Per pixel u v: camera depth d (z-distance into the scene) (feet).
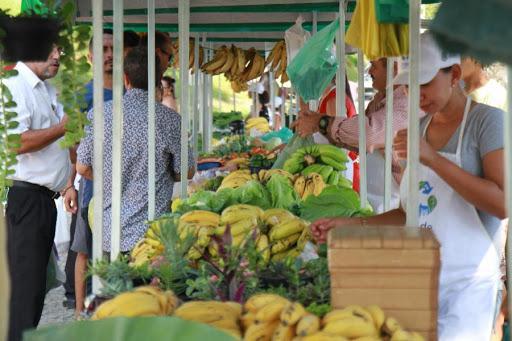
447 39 4.78
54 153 18.98
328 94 28.35
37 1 11.41
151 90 16.52
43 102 18.86
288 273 10.19
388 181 17.19
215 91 77.66
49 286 20.80
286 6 26.61
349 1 24.04
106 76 21.81
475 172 11.57
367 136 18.74
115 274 10.45
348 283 8.11
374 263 8.04
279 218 12.23
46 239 19.20
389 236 8.22
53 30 11.09
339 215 15.30
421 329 8.05
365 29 14.02
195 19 29.78
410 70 9.40
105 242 17.10
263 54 43.09
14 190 18.69
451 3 4.60
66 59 12.19
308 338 7.34
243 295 9.78
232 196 15.48
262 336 7.85
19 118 18.20
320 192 18.02
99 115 11.60
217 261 10.44
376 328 7.62
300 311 7.63
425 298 8.04
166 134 17.58
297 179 19.02
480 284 11.51
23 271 18.76
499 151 11.19
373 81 20.81
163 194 17.67
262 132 45.50
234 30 30.96
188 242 10.44
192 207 14.60
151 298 8.55
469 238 11.52
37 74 18.74
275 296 8.46
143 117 17.31
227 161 27.50
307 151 20.61
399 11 12.85
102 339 6.07
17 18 10.70
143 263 10.77
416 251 7.99
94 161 11.65
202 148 37.47
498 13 4.45
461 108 11.68
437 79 11.37
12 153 12.96
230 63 33.32
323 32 23.99
